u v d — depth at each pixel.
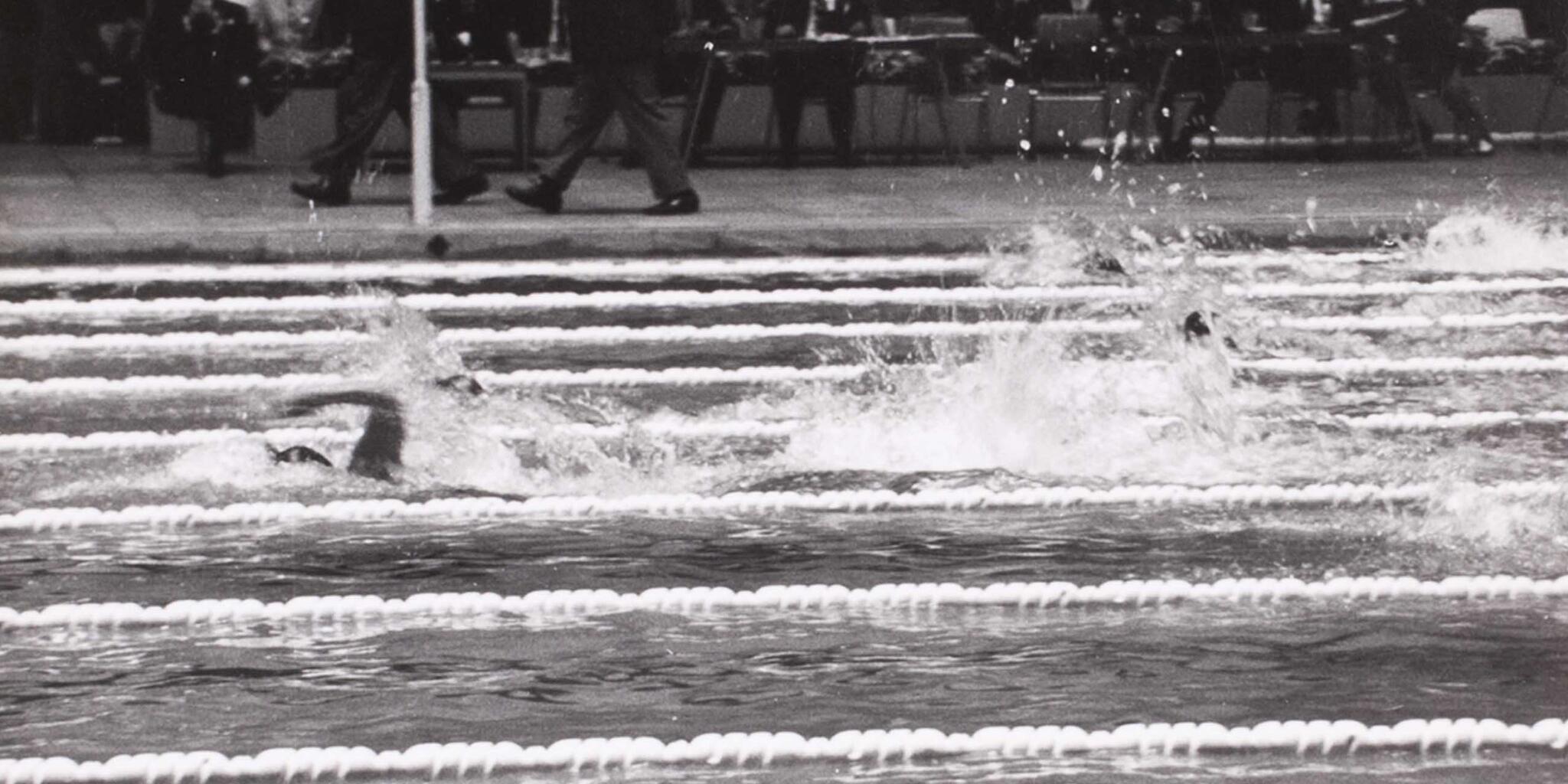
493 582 14.72
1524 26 54.41
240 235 33.12
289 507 16.75
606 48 36.19
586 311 28.56
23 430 20.06
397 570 15.03
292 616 13.84
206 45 43.31
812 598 14.23
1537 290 30.05
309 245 33.38
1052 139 50.34
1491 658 12.85
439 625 13.66
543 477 18.09
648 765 10.99
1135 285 30.44
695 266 32.66
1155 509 17.00
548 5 49.38
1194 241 35.28
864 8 48.72
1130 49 49.66
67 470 18.25
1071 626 13.60
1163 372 21.80
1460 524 16.23
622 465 18.56
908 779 10.76
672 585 14.66
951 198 40.34
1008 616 13.87
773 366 23.92
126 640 13.30
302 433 19.69
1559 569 14.98
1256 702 12.01
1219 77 49.44
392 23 37.56
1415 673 12.55
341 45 48.03
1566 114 53.59
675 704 12.01
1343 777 10.76
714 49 45.53
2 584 14.62
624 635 13.38
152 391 22.17
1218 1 49.44
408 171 46.56
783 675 12.54
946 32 49.59
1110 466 18.41
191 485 17.67
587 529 16.33
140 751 11.24
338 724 11.69
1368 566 15.06
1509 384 22.59
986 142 49.47
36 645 13.20
